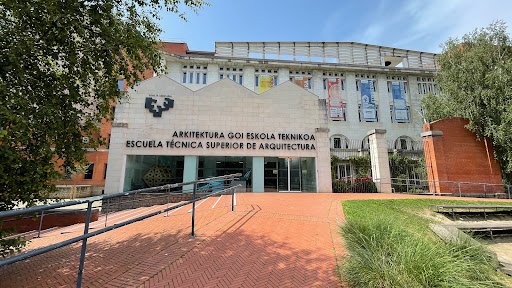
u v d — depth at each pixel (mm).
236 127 15469
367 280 3205
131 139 14305
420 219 8336
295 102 16312
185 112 15133
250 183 15102
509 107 14922
